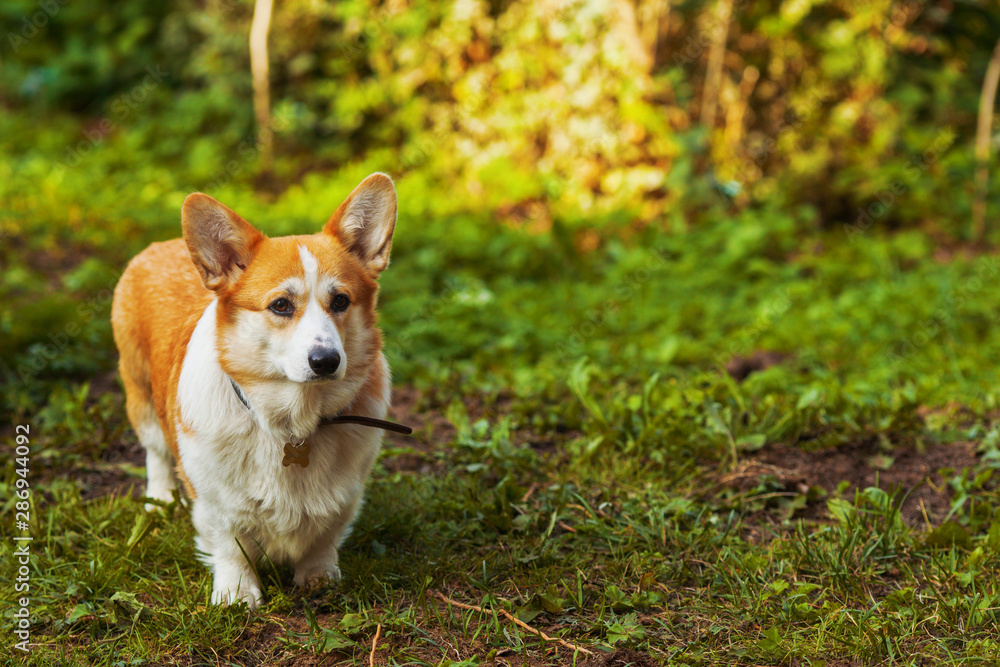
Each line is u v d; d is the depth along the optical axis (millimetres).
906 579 3188
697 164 8656
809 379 5242
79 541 3445
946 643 2783
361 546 3473
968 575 3088
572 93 9023
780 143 9211
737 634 2873
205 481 2912
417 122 9914
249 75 11039
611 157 8953
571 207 8656
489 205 8859
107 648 2793
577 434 4621
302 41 10711
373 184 3004
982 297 6730
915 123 9758
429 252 7434
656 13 9078
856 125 9211
